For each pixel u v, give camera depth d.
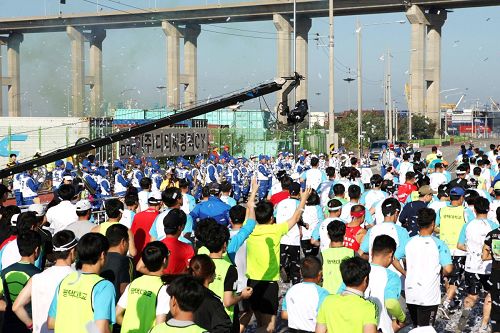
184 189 13.84
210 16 102.56
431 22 98.44
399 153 31.09
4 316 6.80
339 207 9.82
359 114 43.16
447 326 10.05
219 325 5.94
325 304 5.70
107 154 33.84
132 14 105.56
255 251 8.21
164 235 8.95
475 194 11.05
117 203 8.77
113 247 6.97
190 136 39.50
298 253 11.58
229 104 12.34
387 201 8.43
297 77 13.66
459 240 9.78
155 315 5.98
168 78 107.31
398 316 6.56
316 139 55.88
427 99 101.00
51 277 6.38
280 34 99.19
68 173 21.39
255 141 49.66
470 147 26.05
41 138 38.25
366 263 5.65
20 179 21.94
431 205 11.25
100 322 5.70
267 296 8.20
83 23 109.31
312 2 94.38
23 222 7.95
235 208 8.63
